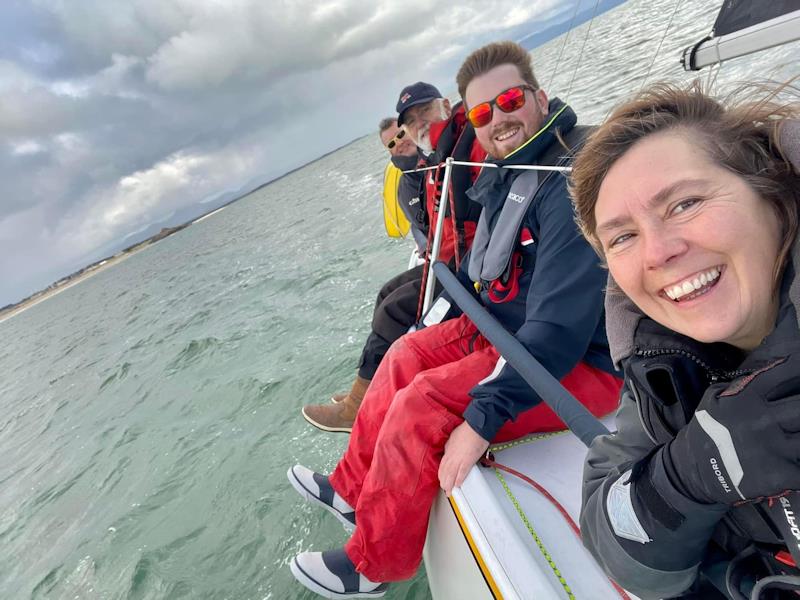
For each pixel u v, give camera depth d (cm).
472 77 159
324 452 277
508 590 91
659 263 51
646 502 57
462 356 164
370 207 955
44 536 328
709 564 64
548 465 125
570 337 122
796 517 45
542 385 111
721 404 47
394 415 136
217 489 284
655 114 55
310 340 430
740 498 46
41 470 449
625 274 57
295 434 304
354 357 364
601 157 58
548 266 128
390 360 170
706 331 51
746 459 44
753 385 45
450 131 233
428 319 201
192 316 771
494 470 123
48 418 611
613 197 56
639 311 65
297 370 382
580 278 122
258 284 750
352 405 230
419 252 301
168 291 1220
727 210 49
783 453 42
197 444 346
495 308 161
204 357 520
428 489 133
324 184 2202
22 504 396
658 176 52
